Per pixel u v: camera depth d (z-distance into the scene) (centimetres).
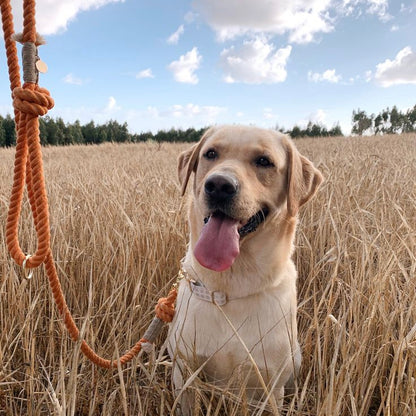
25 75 33
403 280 59
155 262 71
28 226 76
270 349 45
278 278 47
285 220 52
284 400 53
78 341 37
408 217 77
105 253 70
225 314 44
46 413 47
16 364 54
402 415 40
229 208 45
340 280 54
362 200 91
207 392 47
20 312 56
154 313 63
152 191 99
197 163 57
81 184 102
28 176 36
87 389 50
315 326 48
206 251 45
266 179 51
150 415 46
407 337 39
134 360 48
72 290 65
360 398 43
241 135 53
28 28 33
